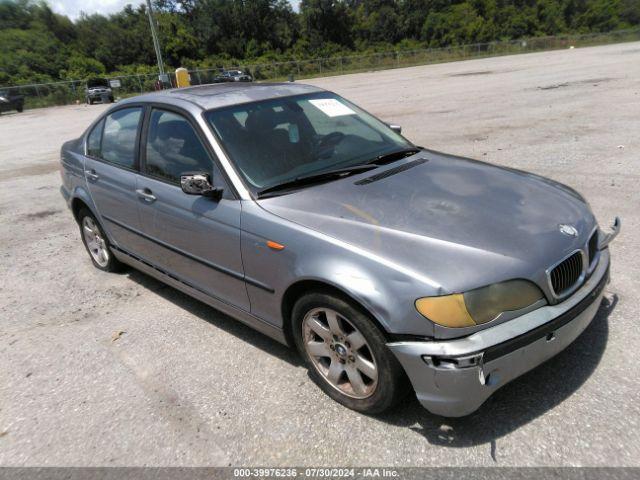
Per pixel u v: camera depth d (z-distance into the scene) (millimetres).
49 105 37219
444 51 48812
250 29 64688
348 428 2676
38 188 8922
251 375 3211
